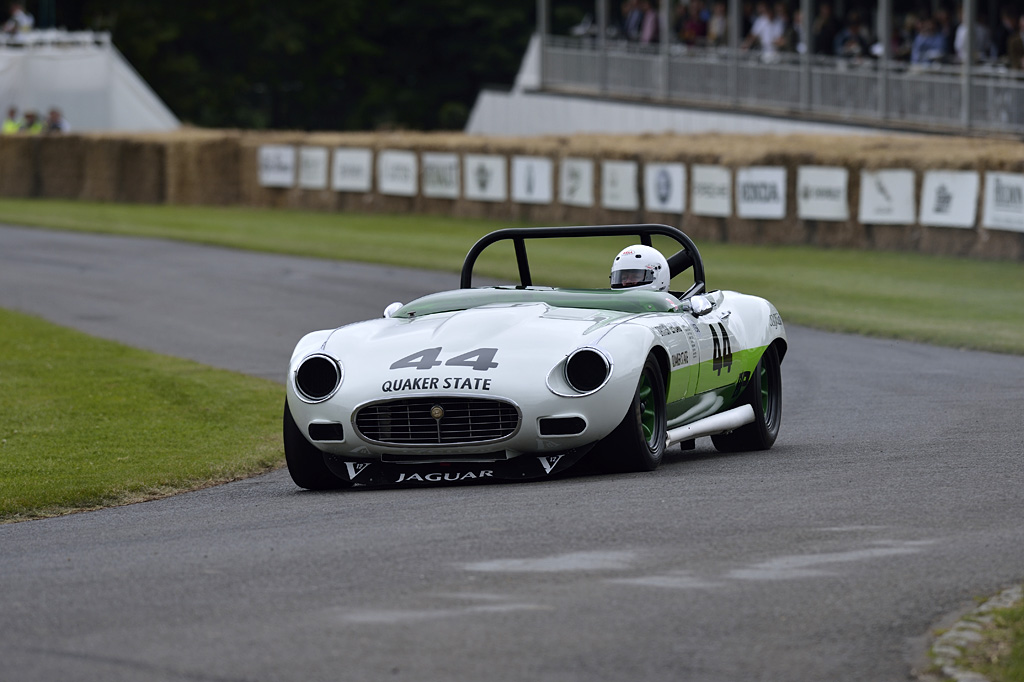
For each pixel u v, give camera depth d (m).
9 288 73.62
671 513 20.95
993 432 30.06
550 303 28.05
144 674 13.70
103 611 16.23
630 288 29.98
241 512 23.56
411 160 119.44
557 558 18.08
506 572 17.39
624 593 16.23
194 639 14.86
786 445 30.36
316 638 14.73
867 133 107.94
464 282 31.30
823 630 14.73
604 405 24.27
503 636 14.64
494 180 112.25
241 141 132.75
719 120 125.56
